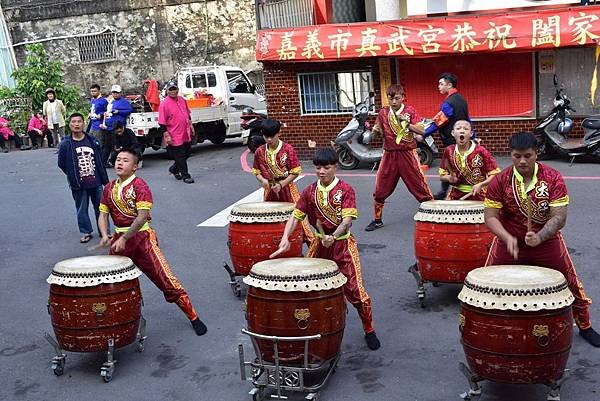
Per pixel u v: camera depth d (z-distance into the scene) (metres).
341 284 5.11
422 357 5.81
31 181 14.86
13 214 11.95
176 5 26.03
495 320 4.47
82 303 5.52
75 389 5.67
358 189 11.98
